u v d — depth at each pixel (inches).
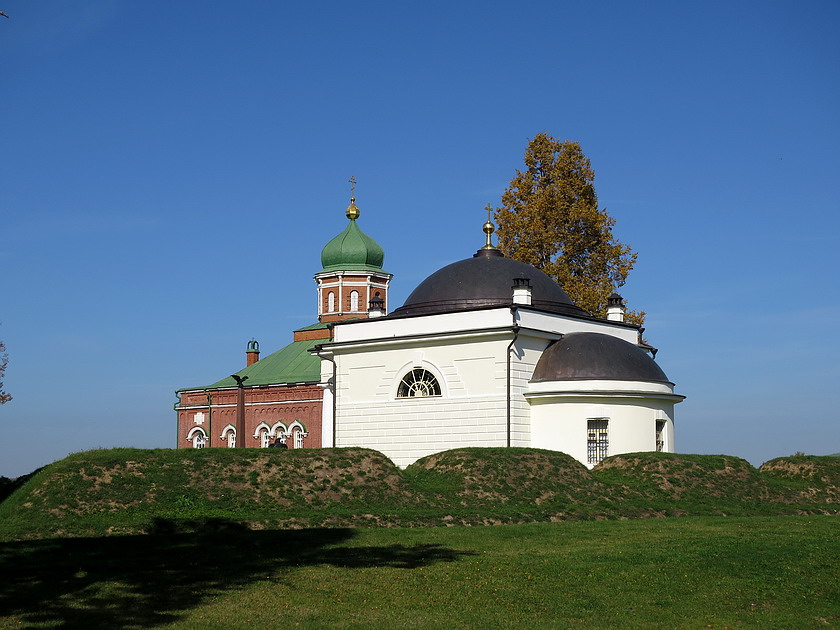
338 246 3592.5
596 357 1793.8
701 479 1526.8
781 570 836.0
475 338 1829.5
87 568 812.0
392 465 1371.8
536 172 2578.7
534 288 1972.2
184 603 708.7
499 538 1018.1
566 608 717.3
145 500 1179.3
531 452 1482.5
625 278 2471.7
